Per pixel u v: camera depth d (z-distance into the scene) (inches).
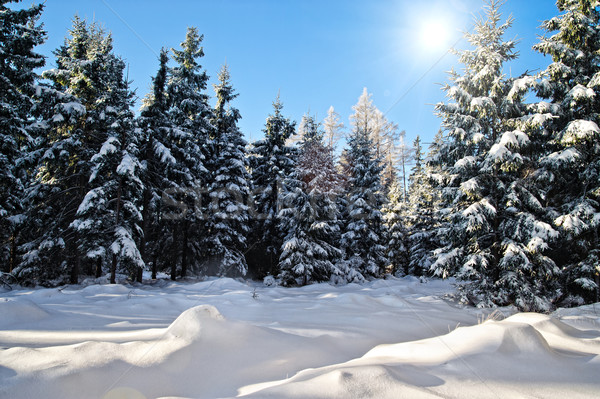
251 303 361.4
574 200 482.9
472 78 521.3
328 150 868.6
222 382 114.2
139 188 645.9
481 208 452.8
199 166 793.6
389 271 1226.6
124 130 627.5
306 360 142.6
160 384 108.3
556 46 498.9
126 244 597.0
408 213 1272.1
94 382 104.0
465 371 102.3
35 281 660.7
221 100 967.6
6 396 91.4
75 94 672.4
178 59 834.2
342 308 337.7
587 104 475.8
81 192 656.4
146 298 421.1
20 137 596.1
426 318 289.3
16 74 563.5
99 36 745.0
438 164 560.7
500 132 499.8
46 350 125.3
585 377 98.3
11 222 619.5
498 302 432.8
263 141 979.3
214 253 842.2
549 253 518.9
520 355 114.4
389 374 94.4
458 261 494.9
